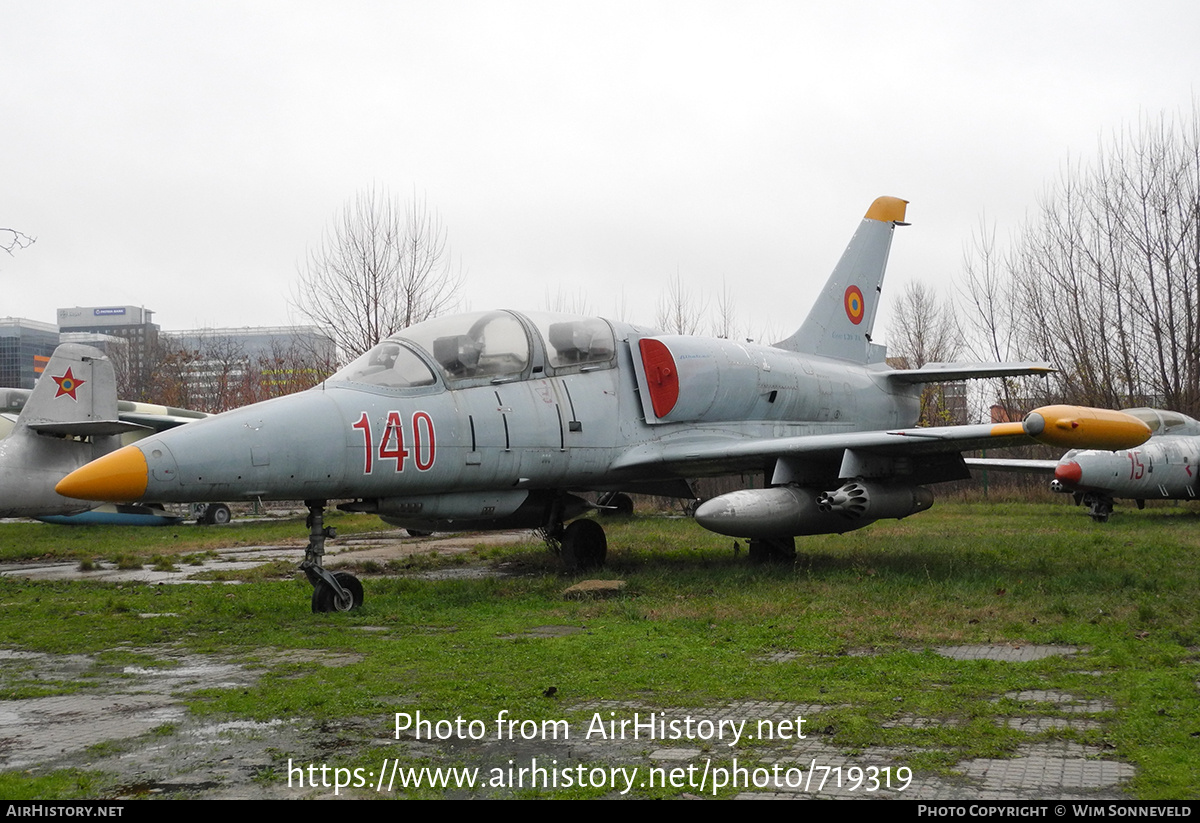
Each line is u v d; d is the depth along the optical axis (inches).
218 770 166.6
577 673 235.0
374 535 805.2
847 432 576.4
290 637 296.2
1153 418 827.4
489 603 360.8
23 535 814.5
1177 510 987.9
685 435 482.3
